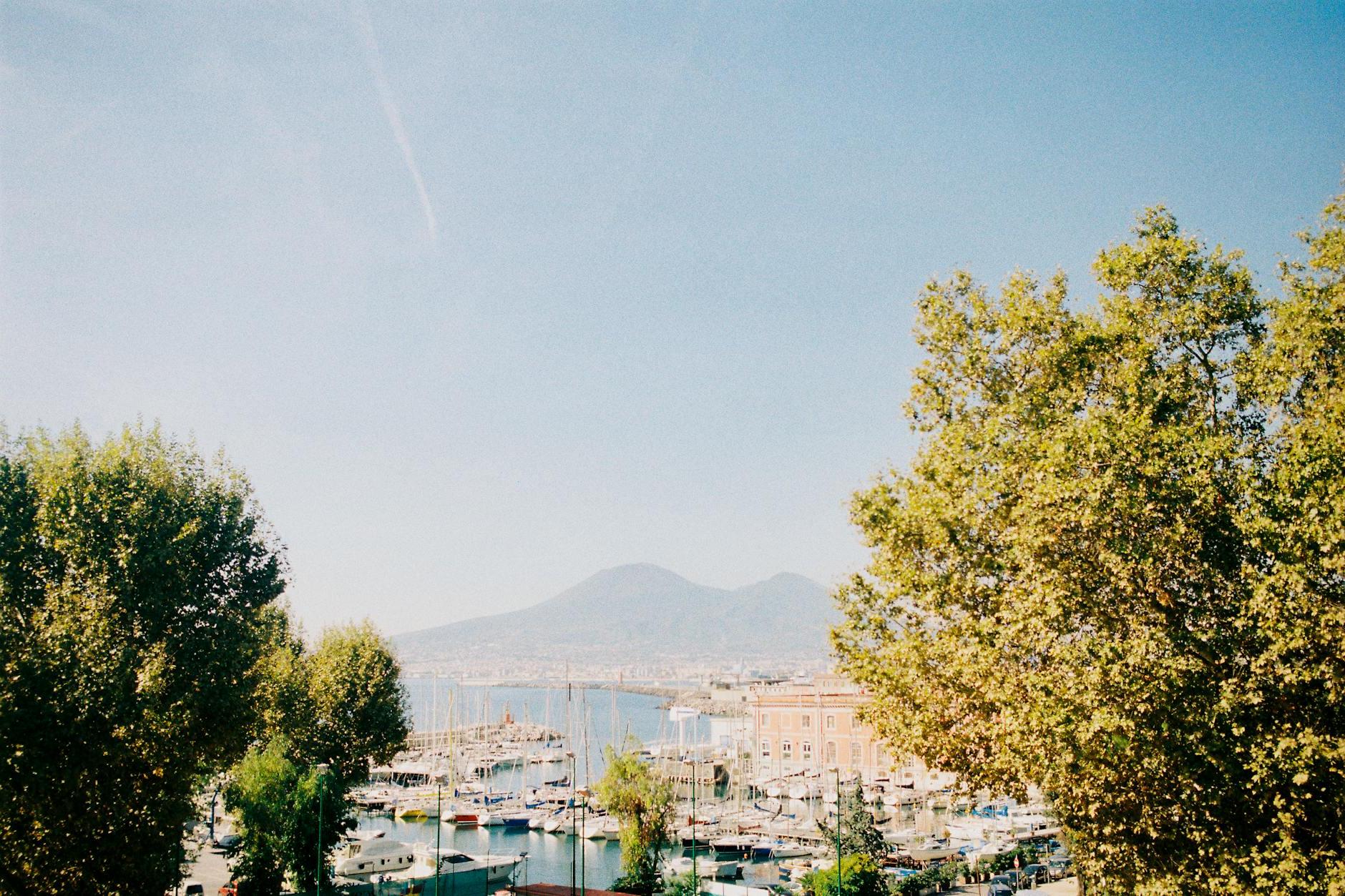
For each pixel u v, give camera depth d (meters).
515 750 165.75
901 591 27.44
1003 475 24.80
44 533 33.78
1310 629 19.09
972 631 25.08
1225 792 20.38
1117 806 22.72
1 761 27.78
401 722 70.44
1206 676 21.16
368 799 103.00
